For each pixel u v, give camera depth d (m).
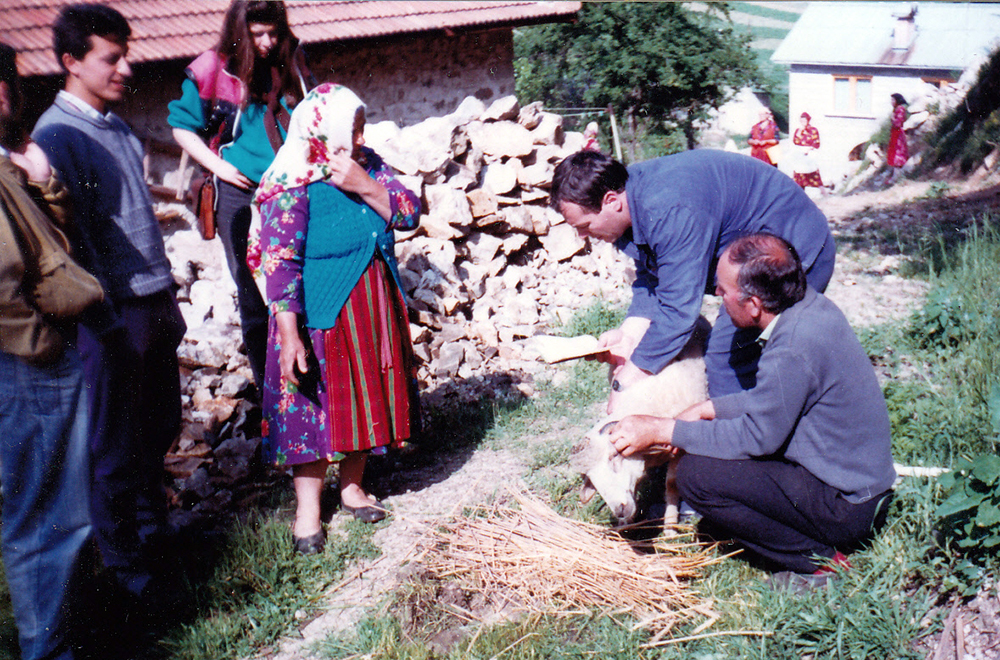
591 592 3.22
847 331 2.96
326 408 3.58
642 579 3.26
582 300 6.52
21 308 2.58
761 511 3.06
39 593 2.81
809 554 3.15
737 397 3.12
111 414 3.22
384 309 3.67
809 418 2.99
